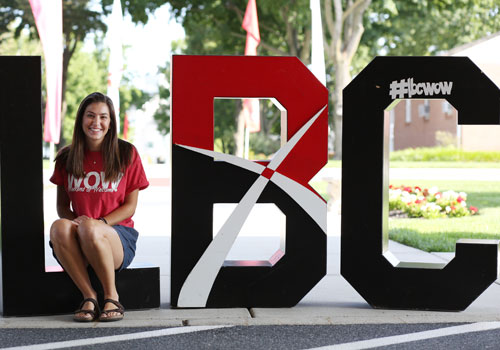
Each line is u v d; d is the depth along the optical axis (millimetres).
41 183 4043
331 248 6734
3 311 4016
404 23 27625
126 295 4121
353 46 23703
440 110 28859
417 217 9625
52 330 3713
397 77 4215
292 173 4250
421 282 4223
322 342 3516
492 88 4121
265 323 3889
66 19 25984
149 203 12055
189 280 4211
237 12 25641
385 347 3428
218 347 3418
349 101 4273
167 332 3689
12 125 4023
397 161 23844
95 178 4043
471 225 8430
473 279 4172
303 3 23391
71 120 40062
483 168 19969
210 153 4199
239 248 6734
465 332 3717
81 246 3826
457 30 28672
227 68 4188
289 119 4234
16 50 33625
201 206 4215
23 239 4031
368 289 4262
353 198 4273
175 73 4168
